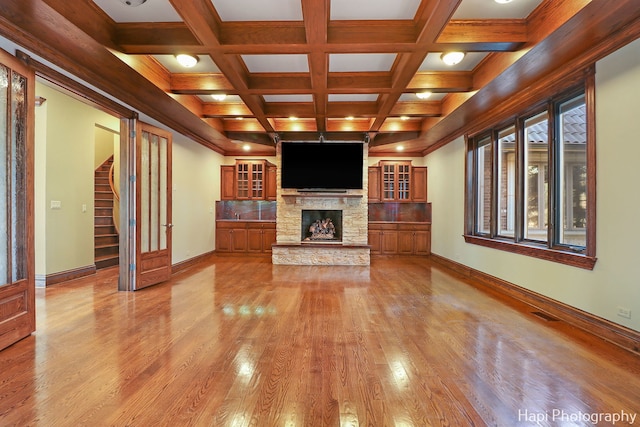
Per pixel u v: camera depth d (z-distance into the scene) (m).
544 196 3.91
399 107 5.15
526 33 2.88
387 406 1.82
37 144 4.51
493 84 3.65
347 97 4.95
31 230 2.75
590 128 2.89
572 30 2.55
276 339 2.74
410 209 7.82
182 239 5.95
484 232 5.22
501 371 2.22
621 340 2.61
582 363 2.33
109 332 2.87
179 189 5.82
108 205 6.88
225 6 2.68
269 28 2.93
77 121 5.08
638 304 2.50
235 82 3.82
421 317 3.31
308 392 1.96
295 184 6.57
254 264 6.52
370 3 2.62
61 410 1.76
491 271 4.67
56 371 2.18
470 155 5.43
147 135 4.62
